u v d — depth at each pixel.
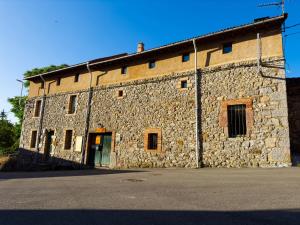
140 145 13.91
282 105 10.33
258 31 11.54
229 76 11.84
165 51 14.18
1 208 3.83
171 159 12.66
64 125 17.69
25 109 20.78
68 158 16.75
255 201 4.04
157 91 14.00
